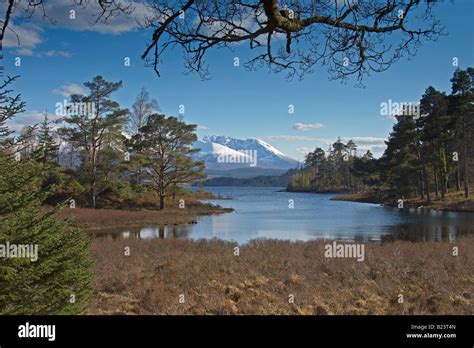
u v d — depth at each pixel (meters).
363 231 28.19
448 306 9.13
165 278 11.91
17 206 4.67
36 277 4.68
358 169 74.00
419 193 61.84
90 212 36.91
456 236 24.53
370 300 9.91
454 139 52.97
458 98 49.25
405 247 17.22
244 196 100.94
